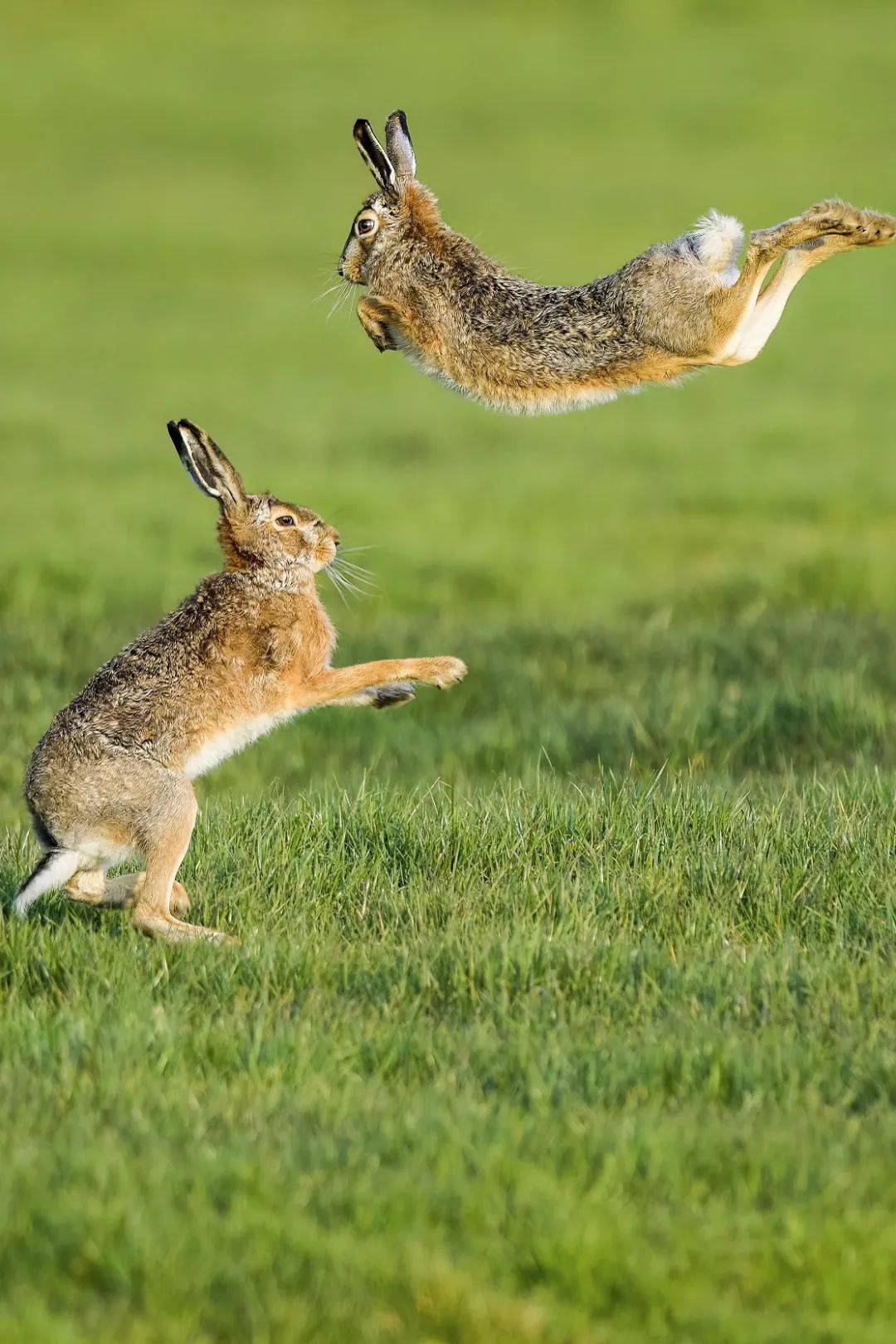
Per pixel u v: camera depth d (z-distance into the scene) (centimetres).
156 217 9919
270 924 1639
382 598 3738
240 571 1727
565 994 1440
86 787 1616
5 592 3625
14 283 8556
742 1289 1032
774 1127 1193
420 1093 1235
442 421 6362
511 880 1705
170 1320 976
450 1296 996
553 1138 1164
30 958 1526
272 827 1877
